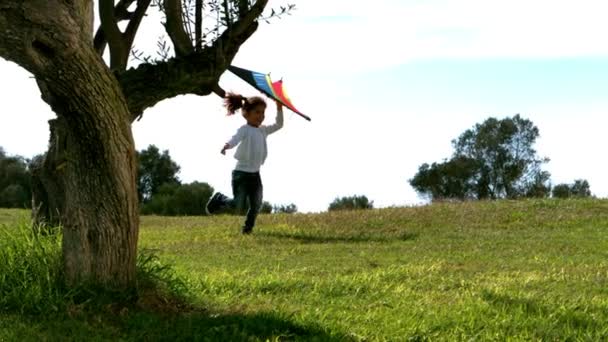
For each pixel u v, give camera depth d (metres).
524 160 45.75
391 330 6.24
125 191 6.51
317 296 7.62
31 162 8.87
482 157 46.00
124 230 6.56
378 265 10.08
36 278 6.73
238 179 13.48
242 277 8.80
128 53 8.03
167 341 5.85
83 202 6.47
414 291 7.94
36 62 5.71
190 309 6.81
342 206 29.41
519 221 14.78
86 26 5.96
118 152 6.39
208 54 7.56
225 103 11.51
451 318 6.60
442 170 46.47
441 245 12.10
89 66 6.00
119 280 6.60
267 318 6.32
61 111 6.14
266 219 16.23
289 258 10.80
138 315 6.32
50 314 6.27
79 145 6.32
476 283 8.34
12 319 6.16
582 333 6.28
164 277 7.25
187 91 7.78
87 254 6.52
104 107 6.20
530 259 10.41
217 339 5.84
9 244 7.27
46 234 7.71
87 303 6.39
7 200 28.84
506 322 6.49
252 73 9.34
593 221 14.64
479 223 14.73
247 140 13.37
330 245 12.23
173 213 28.41
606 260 10.26
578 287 8.14
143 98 7.60
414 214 15.62
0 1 5.48
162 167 34.75
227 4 7.44
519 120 45.78
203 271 9.42
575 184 40.53
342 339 5.97
